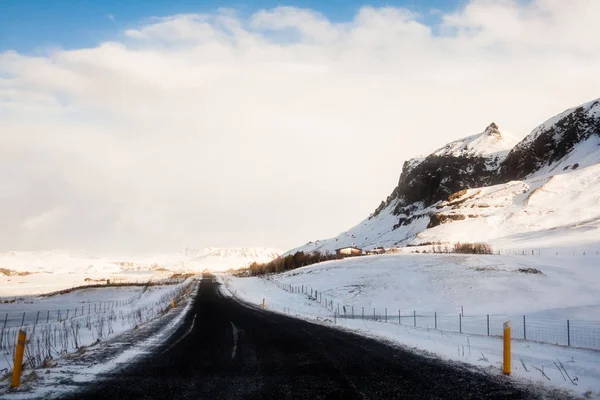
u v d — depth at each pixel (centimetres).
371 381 1081
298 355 1483
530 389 997
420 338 1923
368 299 4500
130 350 1579
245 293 6362
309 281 6606
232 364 1314
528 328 2386
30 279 16650
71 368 1230
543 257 6222
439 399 913
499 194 17512
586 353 1391
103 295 7275
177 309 3825
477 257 6350
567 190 15150
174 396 940
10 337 2056
